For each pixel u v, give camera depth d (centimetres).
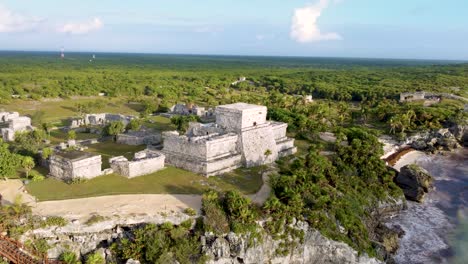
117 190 6312
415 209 7950
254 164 7925
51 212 5375
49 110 14188
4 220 4966
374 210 7300
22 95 15812
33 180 6600
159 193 6269
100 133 10588
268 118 11381
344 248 5881
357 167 8219
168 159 7781
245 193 6456
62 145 8712
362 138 9638
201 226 5419
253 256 5434
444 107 15050
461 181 9481
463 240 6806
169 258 5012
